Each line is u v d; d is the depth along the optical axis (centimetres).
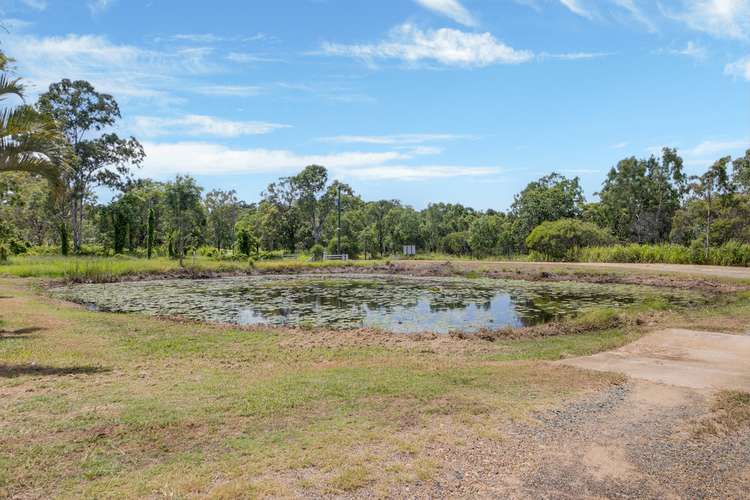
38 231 5506
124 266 2648
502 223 4912
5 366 672
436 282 2420
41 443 402
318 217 6456
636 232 4916
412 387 572
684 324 1038
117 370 671
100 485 331
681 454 395
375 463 368
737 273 2152
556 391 558
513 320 1273
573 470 364
